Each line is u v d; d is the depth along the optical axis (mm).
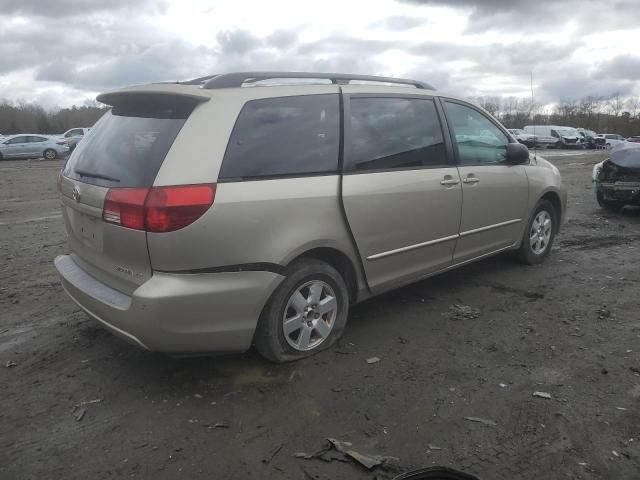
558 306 4531
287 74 3557
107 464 2584
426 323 4184
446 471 2381
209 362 3539
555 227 5922
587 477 2455
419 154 4141
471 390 3191
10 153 27906
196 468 2549
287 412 2980
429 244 4227
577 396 3113
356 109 3766
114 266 3180
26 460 2621
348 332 4012
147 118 3258
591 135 45156
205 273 2975
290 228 3234
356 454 2609
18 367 3553
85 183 3281
